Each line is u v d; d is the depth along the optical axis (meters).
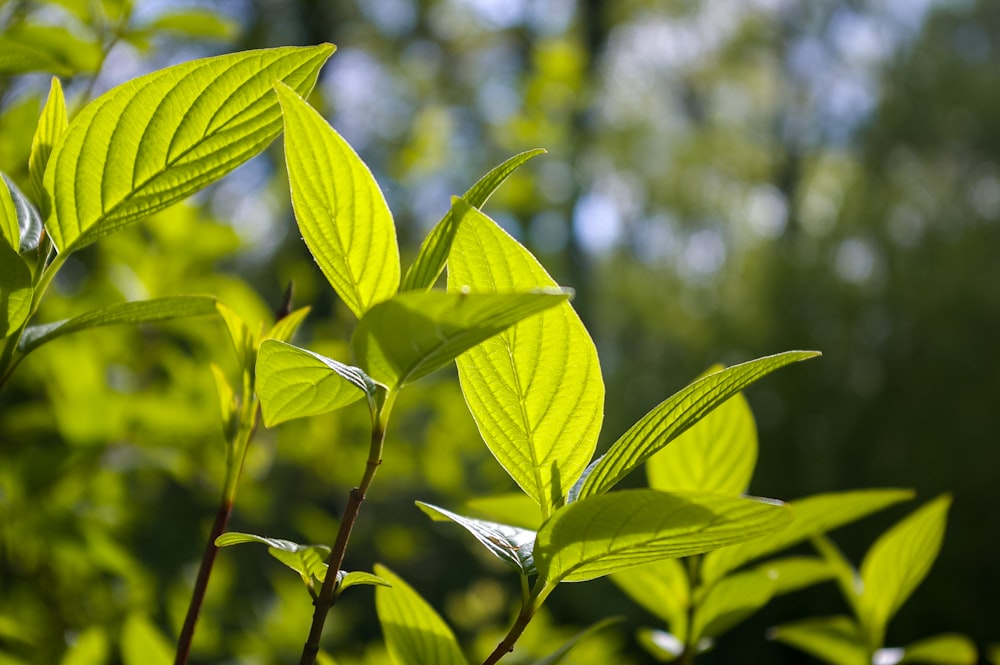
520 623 0.59
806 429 7.99
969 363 7.25
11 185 0.65
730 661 7.10
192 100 0.62
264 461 1.82
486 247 0.60
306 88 0.62
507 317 0.54
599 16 9.62
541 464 0.61
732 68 13.55
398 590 0.65
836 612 6.92
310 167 0.58
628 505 0.56
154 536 1.97
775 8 13.07
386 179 3.34
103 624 1.32
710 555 0.72
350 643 3.14
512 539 0.61
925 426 7.30
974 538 6.68
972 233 7.86
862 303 8.00
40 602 1.31
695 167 13.60
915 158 9.44
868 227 8.66
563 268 9.62
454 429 1.99
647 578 0.72
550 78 3.12
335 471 1.89
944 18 9.78
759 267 9.48
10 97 1.19
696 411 0.60
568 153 5.46
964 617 6.52
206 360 1.54
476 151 6.46
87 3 1.03
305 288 2.09
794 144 13.43
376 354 0.56
